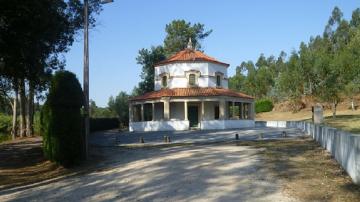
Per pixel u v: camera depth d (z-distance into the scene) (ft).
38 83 84.53
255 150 69.51
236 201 36.19
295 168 50.62
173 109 167.02
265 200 36.01
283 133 107.45
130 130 169.17
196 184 43.39
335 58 199.31
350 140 44.16
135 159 64.44
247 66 370.32
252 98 178.29
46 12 68.90
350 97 203.72
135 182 46.24
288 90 242.17
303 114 240.94
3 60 74.84
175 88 169.48
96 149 84.69
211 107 168.14
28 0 64.95
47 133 63.62
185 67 170.60
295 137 101.09
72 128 62.75
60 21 78.33
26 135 156.76
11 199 42.34
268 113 272.92
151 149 80.53
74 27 100.73
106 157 69.87
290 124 163.12
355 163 41.19
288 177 45.21
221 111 160.25
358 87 187.32
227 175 47.11
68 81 63.57
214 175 47.37
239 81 360.07
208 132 134.41
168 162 57.82
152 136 125.70
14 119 156.56
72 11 103.71
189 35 268.41
